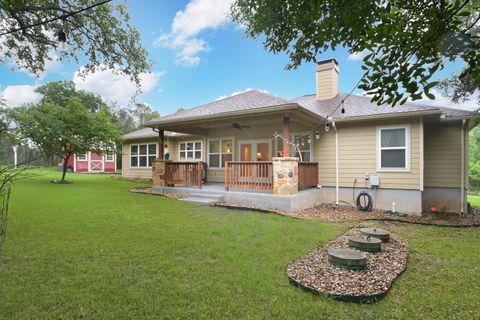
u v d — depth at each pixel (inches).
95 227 205.2
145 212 266.5
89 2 257.4
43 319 92.1
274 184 300.8
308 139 361.7
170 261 143.6
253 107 304.7
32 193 359.6
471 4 89.6
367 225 240.8
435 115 293.0
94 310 98.2
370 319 97.2
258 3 128.6
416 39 63.6
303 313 99.5
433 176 335.9
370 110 343.3
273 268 138.3
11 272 125.8
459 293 116.6
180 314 96.8
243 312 99.3
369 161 335.6
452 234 215.0
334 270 135.3
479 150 1086.4
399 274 133.2
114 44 299.7
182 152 590.2
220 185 414.6
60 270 129.2
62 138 471.5
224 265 140.1
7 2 98.3
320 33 89.6
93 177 673.6
